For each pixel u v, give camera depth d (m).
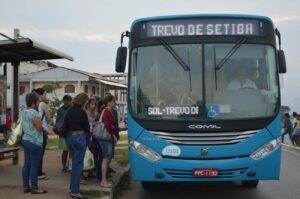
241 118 7.83
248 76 8.06
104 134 8.98
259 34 8.26
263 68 8.12
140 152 7.88
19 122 8.25
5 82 12.91
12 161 12.19
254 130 7.83
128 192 9.91
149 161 7.82
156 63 8.17
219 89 7.98
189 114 7.88
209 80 8.01
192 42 8.18
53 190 8.57
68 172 10.92
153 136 7.85
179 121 7.80
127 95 8.19
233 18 8.23
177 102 7.93
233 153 7.73
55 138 24.64
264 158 7.79
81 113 8.03
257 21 8.29
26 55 12.23
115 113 9.94
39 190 8.27
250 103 7.93
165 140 7.81
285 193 9.63
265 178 7.80
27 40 10.37
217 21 8.24
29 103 8.23
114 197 9.12
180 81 8.03
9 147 11.52
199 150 7.73
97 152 9.72
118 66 8.56
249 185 10.42
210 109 7.87
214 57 8.11
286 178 11.97
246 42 8.20
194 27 8.23
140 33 8.32
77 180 7.96
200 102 7.91
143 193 9.77
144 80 8.13
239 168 7.73
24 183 8.27
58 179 9.89
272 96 8.02
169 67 8.12
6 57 12.48
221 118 7.84
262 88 8.04
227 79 8.02
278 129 7.92
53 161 13.20
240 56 8.14
